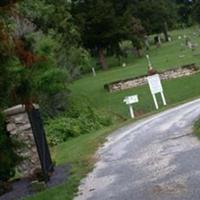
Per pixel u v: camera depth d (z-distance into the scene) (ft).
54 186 37.88
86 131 88.99
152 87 99.71
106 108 115.24
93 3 194.59
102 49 198.08
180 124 57.41
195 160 36.55
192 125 53.88
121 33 197.67
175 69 134.10
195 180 31.17
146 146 47.21
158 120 67.05
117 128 67.72
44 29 130.21
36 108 43.57
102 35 193.88
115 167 40.70
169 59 175.42
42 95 91.50
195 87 121.80
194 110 70.23
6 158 42.83
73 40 151.94
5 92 34.86
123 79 132.98
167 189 30.66
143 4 254.88
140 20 242.78
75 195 34.22
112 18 194.29
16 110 44.86
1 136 42.78
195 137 45.91
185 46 211.00
